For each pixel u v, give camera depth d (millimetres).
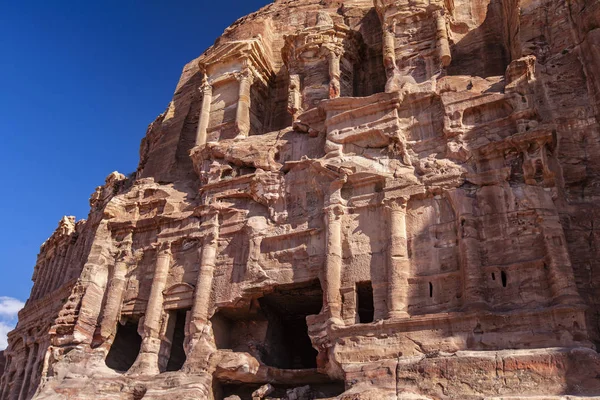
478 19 31312
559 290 18109
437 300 20141
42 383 26172
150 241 29016
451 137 22938
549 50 24656
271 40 38031
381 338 19797
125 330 28672
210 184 28188
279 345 26344
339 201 23516
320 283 23000
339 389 22078
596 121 21875
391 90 25828
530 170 20516
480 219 20750
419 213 22078
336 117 26047
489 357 16922
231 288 24703
